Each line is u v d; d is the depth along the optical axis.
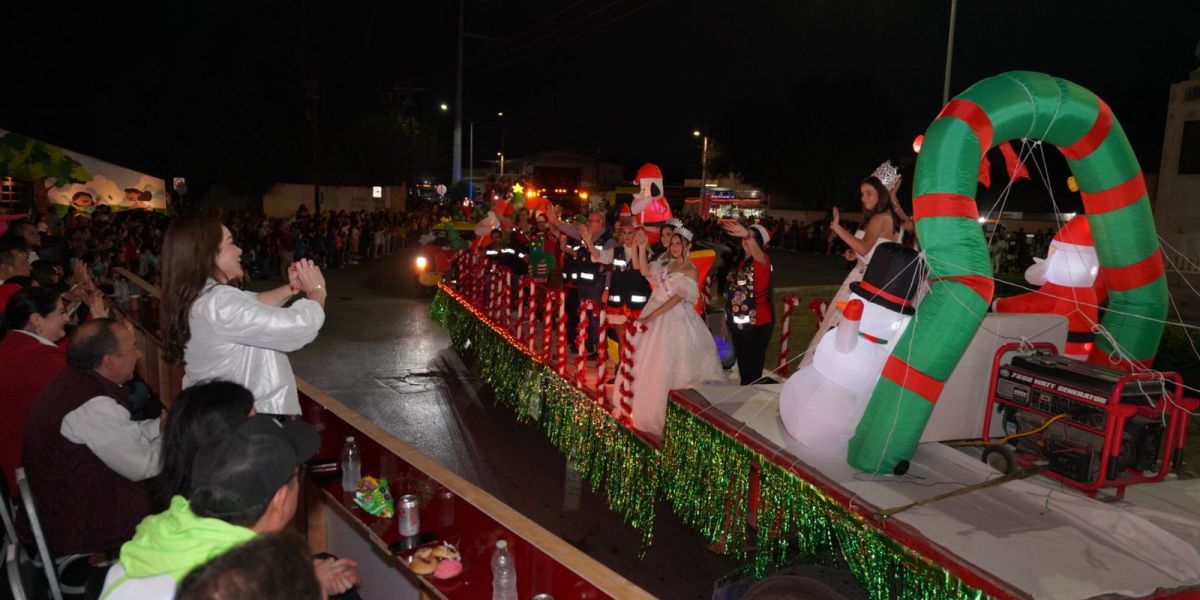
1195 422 7.96
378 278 21.22
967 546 2.68
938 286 3.18
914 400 3.19
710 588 4.73
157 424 3.95
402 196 45.12
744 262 6.14
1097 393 3.14
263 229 21.61
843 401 3.56
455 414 8.41
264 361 3.28
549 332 7.38
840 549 3.19
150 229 16.81
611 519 5.74
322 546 4.13
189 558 1.67
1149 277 3.97
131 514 3.43
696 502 4.18
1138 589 2.43
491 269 9.91
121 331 3.49
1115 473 3.08
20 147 19.56
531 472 6.69
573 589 2.44
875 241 4.73
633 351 5.48
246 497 1.72
